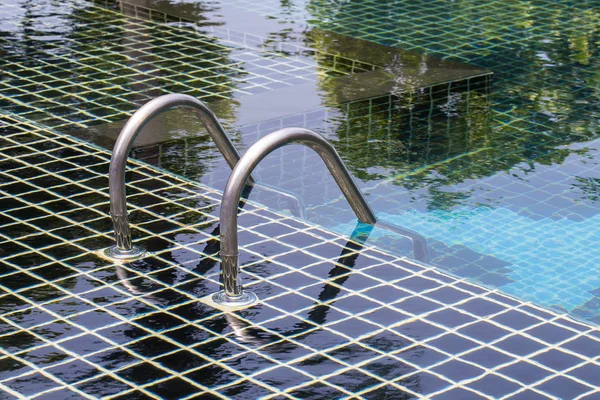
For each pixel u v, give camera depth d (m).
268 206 4.35
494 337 3.16
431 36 7.57
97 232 3.91
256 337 3.17
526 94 6.34
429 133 5.68
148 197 4.29
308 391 2.88
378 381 2.93
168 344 3.13
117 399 2.85
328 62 6.80
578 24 7.92
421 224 4.66
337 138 5.53
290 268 3.63
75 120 5.48
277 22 7.83
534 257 4.36
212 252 3.76
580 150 5.54
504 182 5.12
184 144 5.14
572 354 3.07
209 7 8.21
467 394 2.86
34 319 3.28
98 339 3.16
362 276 3.58
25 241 3.84
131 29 7.54
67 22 7.72
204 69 6.62
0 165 4.63
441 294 3.45
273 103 5.96
